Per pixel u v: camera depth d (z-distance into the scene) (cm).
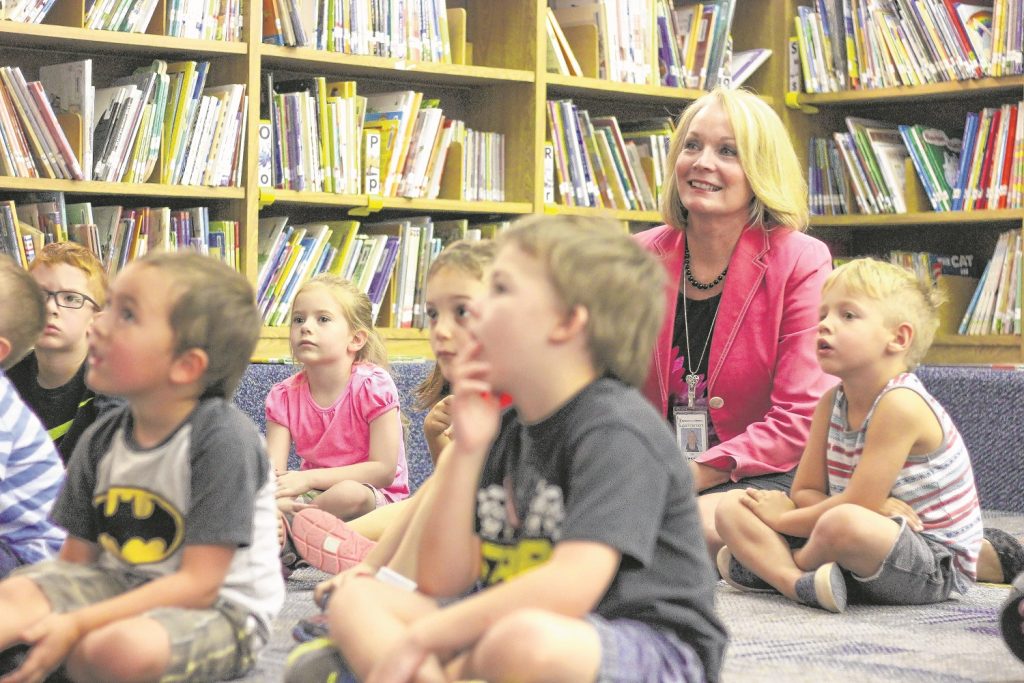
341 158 346
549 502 119
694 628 118
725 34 403
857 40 407
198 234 321
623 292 119
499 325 119
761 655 166
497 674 107
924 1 391
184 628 130
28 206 307
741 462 231
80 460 142
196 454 134
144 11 315
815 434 221
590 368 121
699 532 122
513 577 121
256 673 148
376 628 118
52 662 126
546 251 119
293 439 258
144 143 314
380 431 250
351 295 254
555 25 381
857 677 153
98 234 312
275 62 346
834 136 418
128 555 138
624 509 112
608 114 429
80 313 215
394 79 380
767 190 240
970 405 347
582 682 108
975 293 394
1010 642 152
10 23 292
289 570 228
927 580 205
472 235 373
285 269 339
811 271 241
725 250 245
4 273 176
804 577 204
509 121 381
